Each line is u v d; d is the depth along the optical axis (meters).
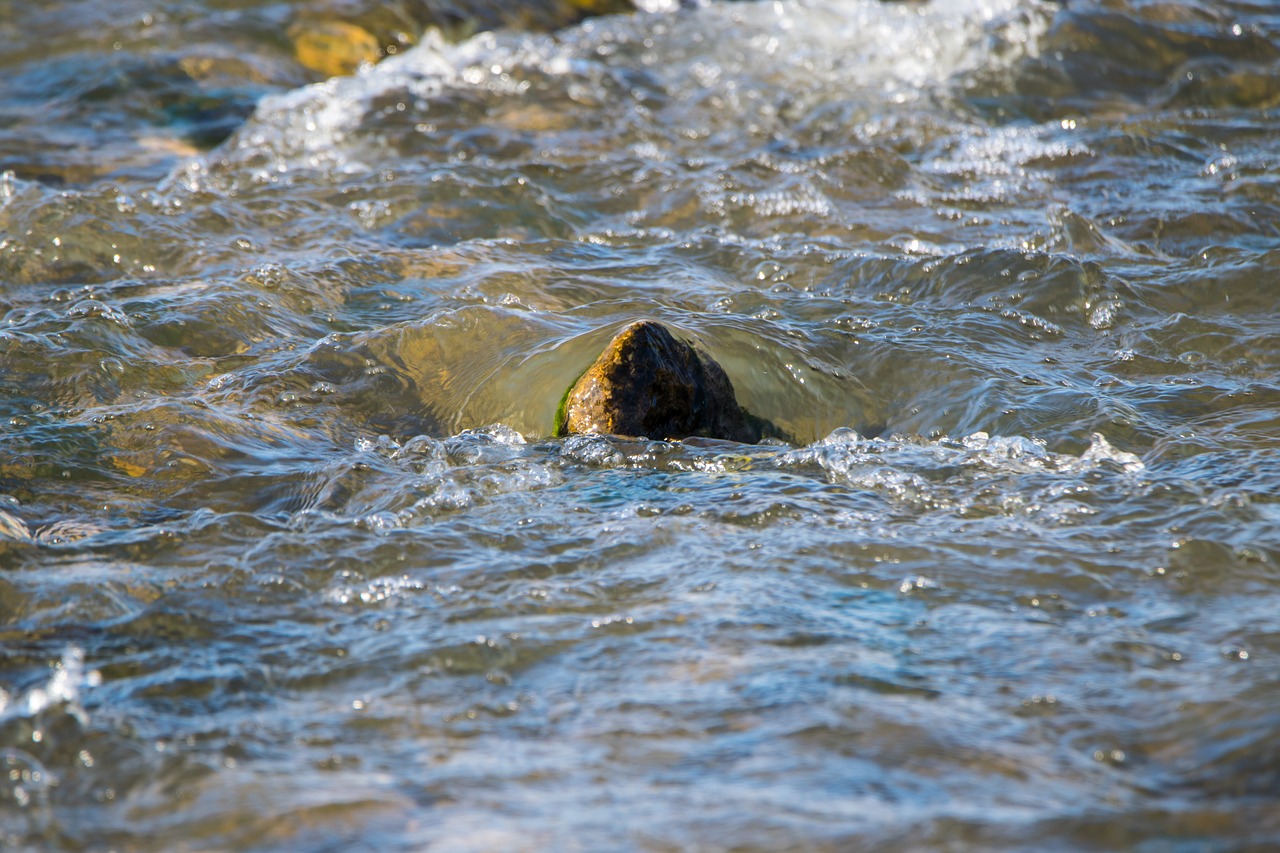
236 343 19.72
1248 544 12.98
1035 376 18.39
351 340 19.38
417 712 10.33
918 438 17.20
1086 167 28.73
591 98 33.44
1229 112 32.12
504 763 9.51
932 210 26.25
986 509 14.02
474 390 18.11
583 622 11.70
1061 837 8.44
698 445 16.11
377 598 12.38
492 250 23.44
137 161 30.19
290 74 36.62
